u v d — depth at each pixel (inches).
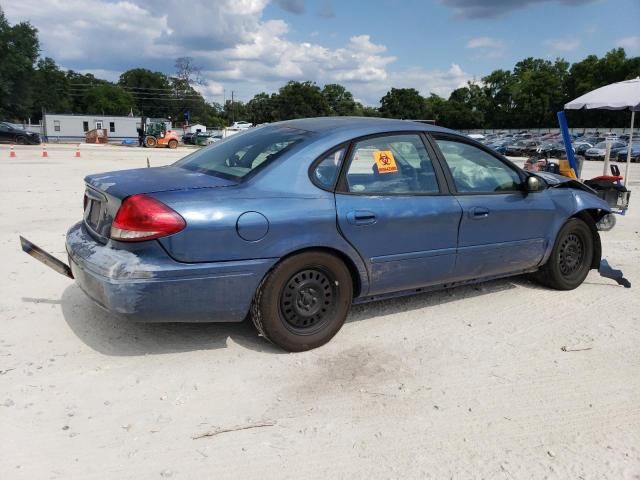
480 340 166.9
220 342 160.1
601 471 107.2
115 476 103.1
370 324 177.3
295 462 108.5
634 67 3725.4
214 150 177.9
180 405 127.3
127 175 157.3
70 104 4665.4
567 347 161.8
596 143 1849.2
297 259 147.9
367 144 162.1
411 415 125.4
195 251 135.1
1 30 2618.1
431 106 5531.5
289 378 140.9
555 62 4709.6
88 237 152.5
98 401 128.0
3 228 308.2
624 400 133.3
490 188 185.2
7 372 139.6
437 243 171.0
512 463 109.3
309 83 5492.1
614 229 348.2
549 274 209.2
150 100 4985.2
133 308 133.4
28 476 102.4
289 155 151.3
